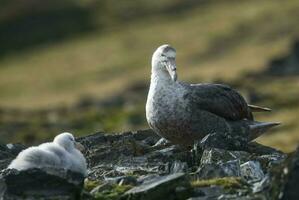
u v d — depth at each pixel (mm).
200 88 18531
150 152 17875
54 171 13727
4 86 116688
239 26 126062
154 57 18297
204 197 13141
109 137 19219
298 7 131125
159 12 147875
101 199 13539
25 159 14617
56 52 134250
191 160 16828
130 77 109500
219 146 16750
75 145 16203
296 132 54062
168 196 13273
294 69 81125
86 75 117375
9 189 13375
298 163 12539
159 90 18109
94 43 136375
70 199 13219
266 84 75125
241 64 98750
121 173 15945
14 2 154375
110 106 73000
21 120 57875
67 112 66375
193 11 146000
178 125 18031
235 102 18984
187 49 119188
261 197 12930
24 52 136875
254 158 15875
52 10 151125
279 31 117625
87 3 154250
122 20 146625
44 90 111500
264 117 61125
